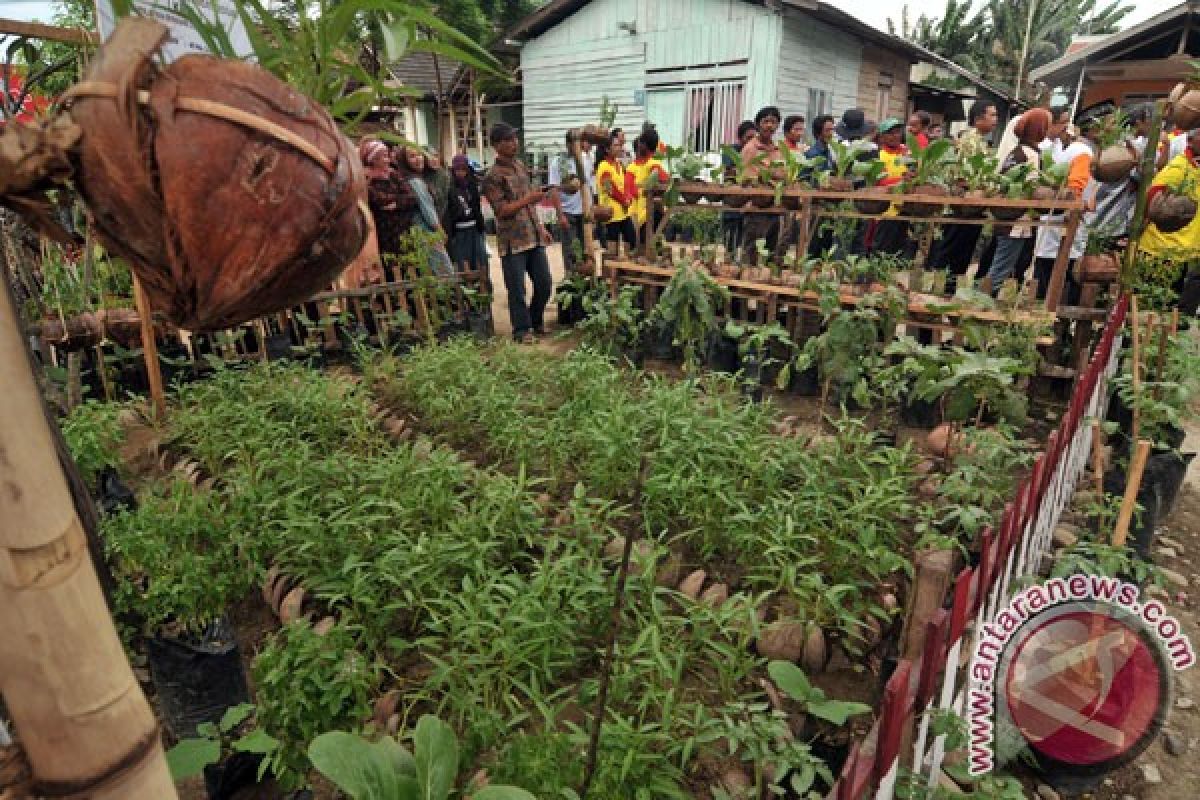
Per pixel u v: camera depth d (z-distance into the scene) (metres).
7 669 0.60
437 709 2.35
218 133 0.65
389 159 6.30
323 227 0.73
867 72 15.75
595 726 1.69
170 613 2.48
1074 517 3.47
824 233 8.25
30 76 3.04
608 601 2.58
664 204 6.38
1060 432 2.53
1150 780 2.39
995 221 4.89
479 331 6.81
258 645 2.81
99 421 3.96
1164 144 4.49
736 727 2.01
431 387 4.71
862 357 4.76
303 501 3.27
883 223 7.54
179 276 0.70
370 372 5.40
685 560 3.19
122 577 2.63
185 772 1.64
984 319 4.80
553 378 4.92
